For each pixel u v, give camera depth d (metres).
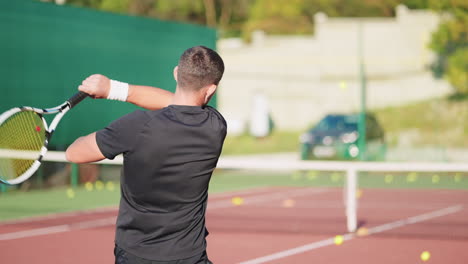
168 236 3.30
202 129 3.27
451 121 28.52
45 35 15.58
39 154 3.49
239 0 43.72
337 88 30.28
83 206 13.31
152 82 18.48
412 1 36.91
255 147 29.78
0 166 3.47
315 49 30.53
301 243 8.67
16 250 8.12
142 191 3.26
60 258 7.60
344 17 38.91
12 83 14.79
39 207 13.05
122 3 39.50
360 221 11.12
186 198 3.31
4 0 14.63
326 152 22.64
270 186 18.75
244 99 31.30
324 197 15.52
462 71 26.86
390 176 22.55
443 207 13.43
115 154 3.20
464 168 9.09
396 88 29.64
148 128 3.18
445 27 26.62
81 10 16.47
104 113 16.80
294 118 30.81
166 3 41.03
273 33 38.88
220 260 7.46
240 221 11.02
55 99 15.80
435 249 8.28
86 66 16.56
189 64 3.28
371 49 29.91
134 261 3.28
